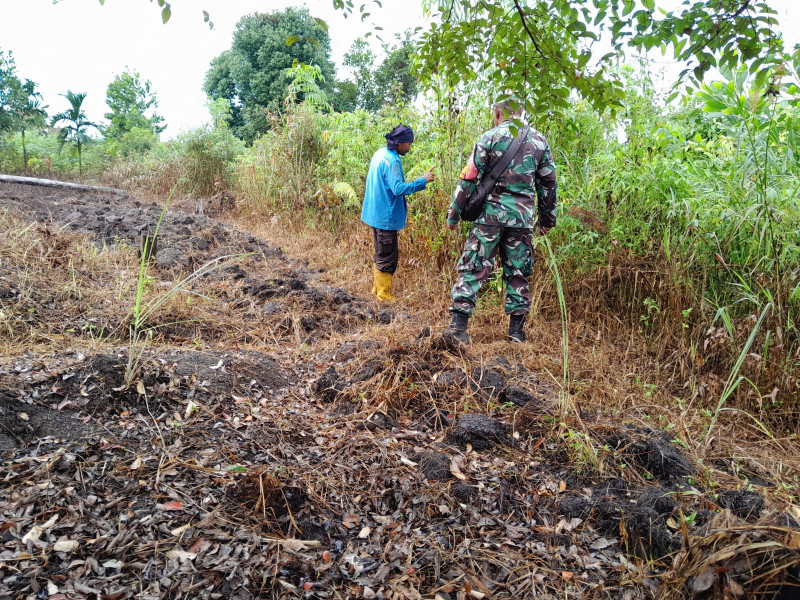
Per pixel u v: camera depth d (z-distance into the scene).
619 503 2.40
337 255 7.44
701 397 3.48
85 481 2.12
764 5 1.91
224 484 2.26
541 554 2.12
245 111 30.58
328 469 2.58
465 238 5.74
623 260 4.61
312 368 3.83
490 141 4.07
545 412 3.16
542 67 2.14
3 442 2.25
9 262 4.54
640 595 1.90
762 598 1.61
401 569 2.00
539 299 4.89
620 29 2.07
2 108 16.84
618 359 4.14
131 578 1.74
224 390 3.11
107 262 5.27
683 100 5.00
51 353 3.12
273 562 1.91
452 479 2.52
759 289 3.77
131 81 29.73
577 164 5.52
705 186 4.49
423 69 2.58
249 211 10.46
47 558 1.73
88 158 17.73
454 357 3.67
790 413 3.24
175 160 13.17
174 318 4.25
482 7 2.19
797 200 3.89
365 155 9.39
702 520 2.20
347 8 2.12
